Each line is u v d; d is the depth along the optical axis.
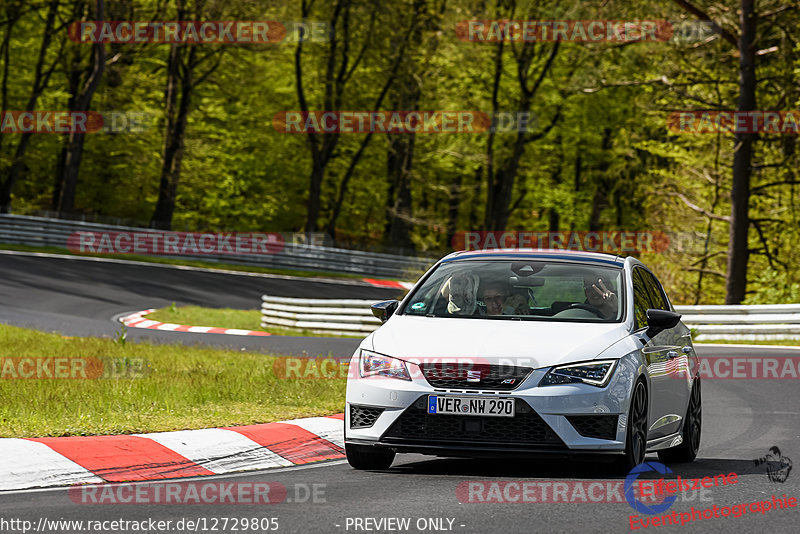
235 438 35.78
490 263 35.62
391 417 30.25
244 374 53.69
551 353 30.28
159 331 96.25
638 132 166.12
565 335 31.27
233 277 157.38
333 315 107.81
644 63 131.62
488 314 33.66
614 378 30.17
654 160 186.38
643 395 31.66
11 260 145.25
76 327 92.00
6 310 104.38
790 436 42.22
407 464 33.97
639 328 33.25
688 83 128.00
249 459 34.50
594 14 124.62
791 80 119.31
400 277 184.38
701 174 148.50
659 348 33.81
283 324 110.38
